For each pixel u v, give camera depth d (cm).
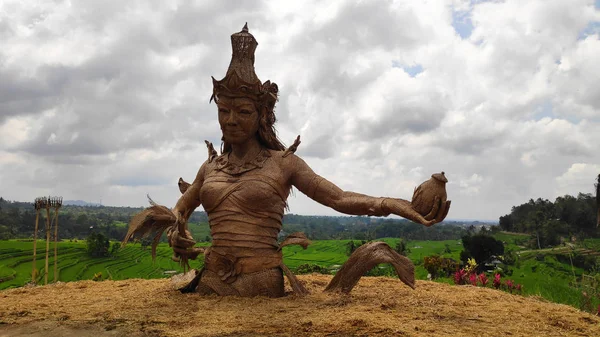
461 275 1070
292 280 646
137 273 4703
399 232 10650
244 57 658
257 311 532
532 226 6188
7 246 5928
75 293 715
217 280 634
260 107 663
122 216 15488
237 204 630
